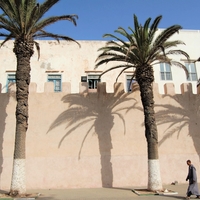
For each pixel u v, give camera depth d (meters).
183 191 11.86
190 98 16.12
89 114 15.06
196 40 21.98
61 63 20.70
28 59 12.27
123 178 14.23
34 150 14.20
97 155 14.43
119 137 14.84
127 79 20.66
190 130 15.52
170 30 12.45
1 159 13.88
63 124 14.75
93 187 13.91
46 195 11.16
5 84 19.75
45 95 15.16
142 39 12.88
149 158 12.29
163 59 13.44
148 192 11.45
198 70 21.28
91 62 20.94
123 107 15.39
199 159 15.05
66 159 14.22
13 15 11.78
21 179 10.94
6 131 14.35
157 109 15.60
